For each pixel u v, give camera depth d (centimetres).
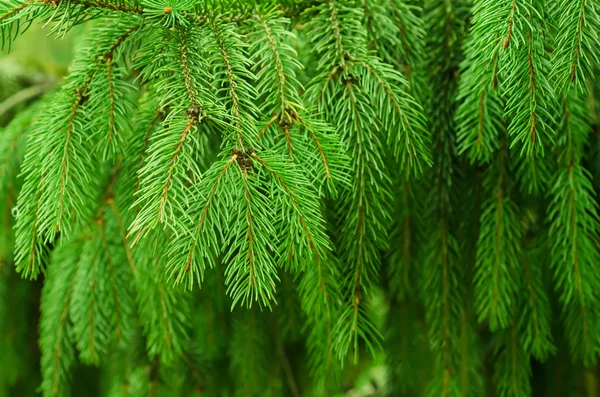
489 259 91
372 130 85
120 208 88
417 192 92
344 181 80
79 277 95
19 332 122
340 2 87
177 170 75
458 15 93
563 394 112
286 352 117
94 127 83
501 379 96
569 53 77
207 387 108
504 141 91
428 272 95
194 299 99
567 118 87
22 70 132
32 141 85
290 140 80
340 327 87
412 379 105
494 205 92
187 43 80
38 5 77
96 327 95
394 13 89
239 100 79
